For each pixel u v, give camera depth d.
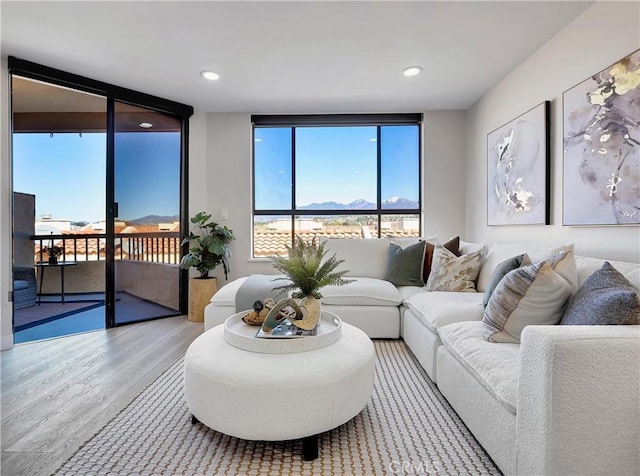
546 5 1.99
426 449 1.39
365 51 2.53
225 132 3.99
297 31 2.27
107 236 3.21
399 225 4.14
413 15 2.09
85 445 1.40
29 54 2.57
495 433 1.23
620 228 1.83
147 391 1.89
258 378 1.30
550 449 0.94
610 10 1.85
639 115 1.69
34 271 4.15
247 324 1.81
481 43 2.42
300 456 1.35
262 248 4.17
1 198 2.55
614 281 1.24
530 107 2.61
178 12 2.05
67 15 2.07
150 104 3.42
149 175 3.54
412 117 3.96
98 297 4.64
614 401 0.95
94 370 2.18
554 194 2.35
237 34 2.30
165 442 1.43
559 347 0.94
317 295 1.73
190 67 2.80
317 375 1.34
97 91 3.08
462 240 3.92
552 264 1.55
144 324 3.35
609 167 1.86
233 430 1.31
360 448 1.40
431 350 1.98
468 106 3.75
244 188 4.01
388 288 2.87
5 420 1.59
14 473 1.24
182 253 3.81
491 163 3.22
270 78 3.01
